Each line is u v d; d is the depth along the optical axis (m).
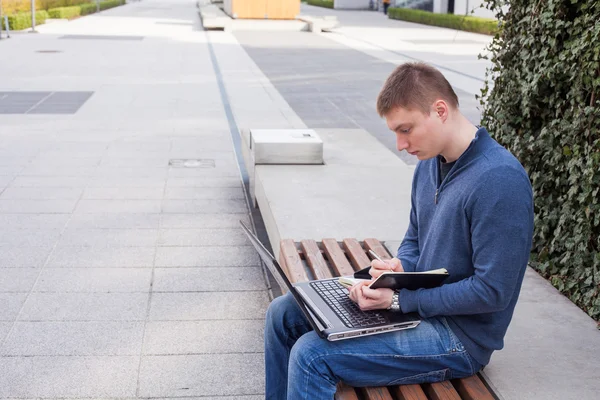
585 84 3.92
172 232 5.75
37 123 9.87
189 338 4.05
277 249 4.59
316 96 12.88
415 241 2.90
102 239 5.53
